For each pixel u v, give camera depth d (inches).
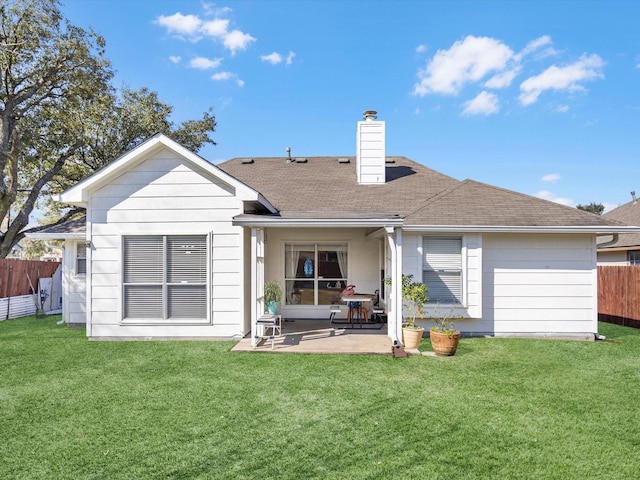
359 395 227.8
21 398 222.1
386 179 546.0
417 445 168.2
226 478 142.6
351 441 171.6
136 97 965.8
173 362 297.7
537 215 395.5
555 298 399.5
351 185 519.8
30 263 620.7
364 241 500.7
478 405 213.3
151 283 384.8
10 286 572.4
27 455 159.2
